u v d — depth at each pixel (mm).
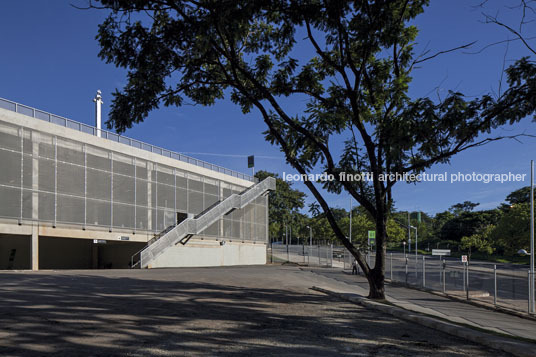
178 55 15031
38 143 32094
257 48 16000
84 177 35594
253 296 14727
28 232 30797
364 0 12906
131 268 36281
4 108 30062
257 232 58781
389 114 15703
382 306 12812
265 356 6742
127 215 39531
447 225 102188
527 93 11359
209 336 8000
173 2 13312
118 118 15172
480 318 13758
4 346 6562
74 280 18219
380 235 15109
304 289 18500
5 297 11477
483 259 79688
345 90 15797
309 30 14531
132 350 6742
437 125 11461
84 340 7203
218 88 16812
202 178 50219
